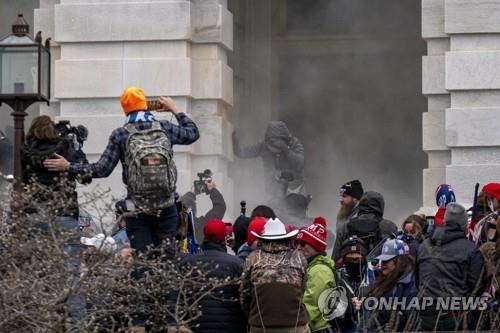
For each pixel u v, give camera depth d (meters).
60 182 15.41
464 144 24.44
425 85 24.98
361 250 16.61
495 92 24.53
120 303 14.52
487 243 16.69
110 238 15.14
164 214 15.70
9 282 13.75
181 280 14.66
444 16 24.78
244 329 15.51
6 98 17.59
